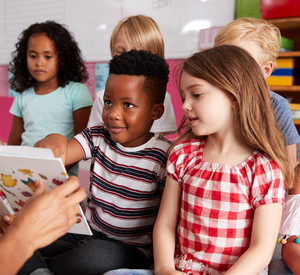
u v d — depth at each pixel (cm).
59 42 152
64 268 81
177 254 79
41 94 157
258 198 70
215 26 235
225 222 71
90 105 154
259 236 68
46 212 51
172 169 81
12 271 48
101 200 91
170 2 251
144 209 89
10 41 329
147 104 83
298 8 191
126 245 88
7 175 66
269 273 76
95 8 287
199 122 74
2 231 72
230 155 76
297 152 210
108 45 285
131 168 89
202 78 72
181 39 250
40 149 61
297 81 207
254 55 118
